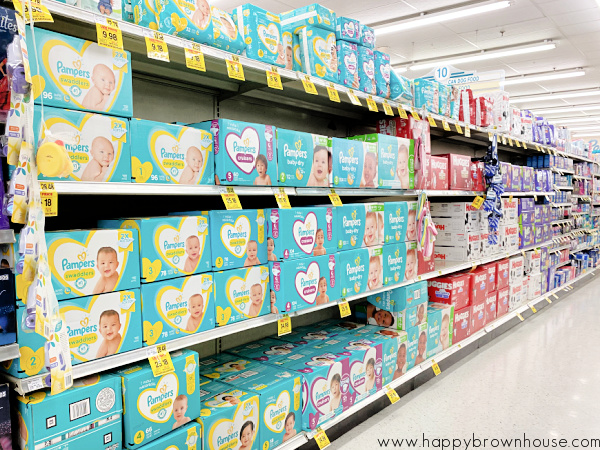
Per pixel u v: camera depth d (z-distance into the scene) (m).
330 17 2.23
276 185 1.96
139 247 1.47
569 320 4.77
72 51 1.30
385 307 2.86
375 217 2.53
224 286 1.76
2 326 1.15
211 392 1.87
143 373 1.44
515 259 4.52
